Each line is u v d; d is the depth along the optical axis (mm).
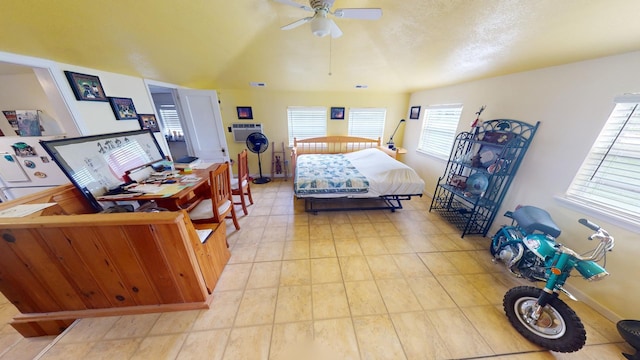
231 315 1531
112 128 2264
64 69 1810
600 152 1547
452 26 1684
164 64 2486
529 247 1546
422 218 2889
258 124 4141
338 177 2791
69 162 1621
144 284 1457
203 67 2824
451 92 3090
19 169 2082
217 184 1990
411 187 2766
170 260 1386
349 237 2463
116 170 2004
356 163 3410
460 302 1645
